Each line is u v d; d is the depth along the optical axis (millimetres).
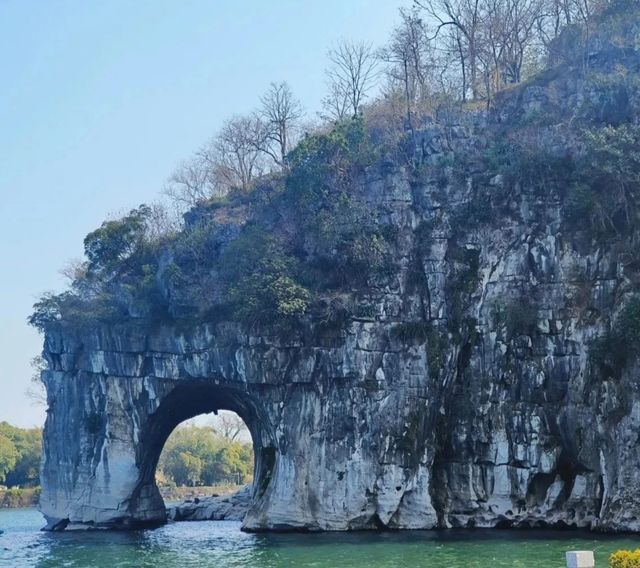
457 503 64625
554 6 85625
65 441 82125
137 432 78500
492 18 85562
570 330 62719
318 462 66500
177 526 81938
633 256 61562
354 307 67562
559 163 66812
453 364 66625
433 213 69938
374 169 72625
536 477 62594
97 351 79750
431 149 72250
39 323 83500
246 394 72812
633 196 62938
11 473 149250
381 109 80438
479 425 64438
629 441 57188
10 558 58469
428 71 85625
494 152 70188
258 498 71625
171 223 88625
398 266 69250
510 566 43312
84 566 52344
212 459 158000
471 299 67000
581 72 72000
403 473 64688
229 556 53094
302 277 70625
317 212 73250
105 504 79188
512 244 66812
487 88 77438
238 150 96188
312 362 67625
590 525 59938
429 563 45562
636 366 57969
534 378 63219
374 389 66375
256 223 77562
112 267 85375
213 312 72938
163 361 75875
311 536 62281
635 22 72250
